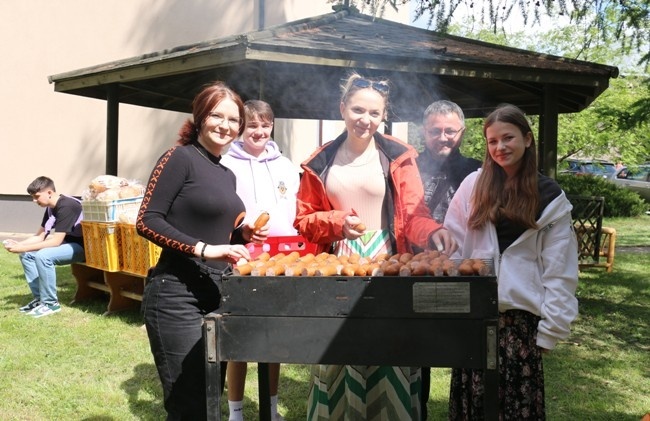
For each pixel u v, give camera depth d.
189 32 11.14
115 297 6.08
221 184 2.55
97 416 3.65
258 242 2.73
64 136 12.02
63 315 6.01
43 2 12.01
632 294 7.41
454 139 3.54
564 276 2.47
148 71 6.32
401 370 2.68
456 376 2.73
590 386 4.28
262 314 2.12
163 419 3.61
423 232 2.68
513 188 2.54
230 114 2.54
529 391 2.53
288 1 10.60
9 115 12.39
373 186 2.78
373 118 2.69
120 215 5.85
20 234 12.30
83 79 7.25
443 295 2.03
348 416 2.68
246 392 4.06
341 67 5.75
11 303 6.48
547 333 2.45
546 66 6.27
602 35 5.48
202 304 2.50
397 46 6.10
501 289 2.51
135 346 5.01
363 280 2.07
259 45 5.19
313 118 9.82
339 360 2.09
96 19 11.70
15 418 3.61
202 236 2.50
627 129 7.45
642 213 18.78
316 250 2.84
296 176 4.21
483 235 2.61
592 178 18.92
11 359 4.64
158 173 2.47
